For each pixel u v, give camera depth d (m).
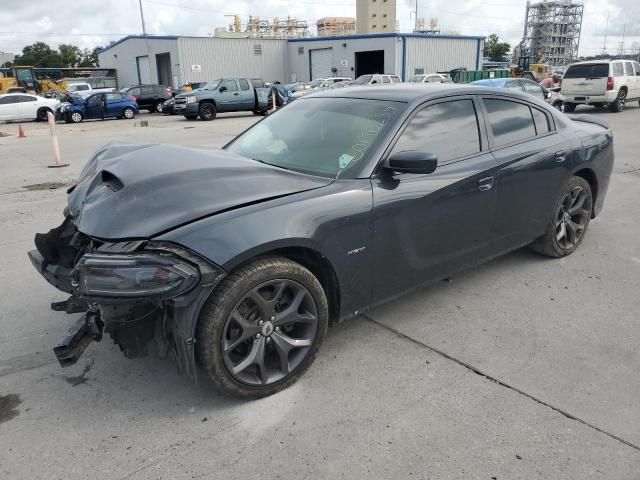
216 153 3.54
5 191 8.32
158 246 2.50
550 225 4.64
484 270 4.68
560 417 2.72
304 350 2.99
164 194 2.77
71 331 2.81
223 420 2.72
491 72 37.31
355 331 3.62
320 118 3.72
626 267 4.74
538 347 3.41
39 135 18.31
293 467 2.39
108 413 2.78
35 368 3.20
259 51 47.03
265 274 2.70
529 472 2.36
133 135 17.11
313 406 2.82
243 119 23.73
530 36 132.12
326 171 3.25
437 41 44.12
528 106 4.39
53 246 3.27
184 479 2.33
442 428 2.64
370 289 3.28
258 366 2.82
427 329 3.65
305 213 2.84
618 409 2.79
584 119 5.33
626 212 6.57
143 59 49.62
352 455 2.46
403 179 3.31
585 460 2.43
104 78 50.19
